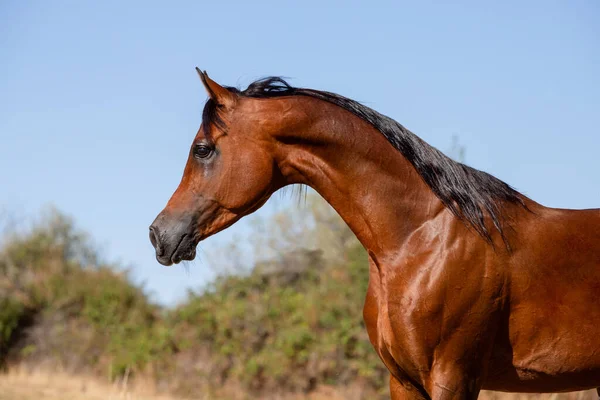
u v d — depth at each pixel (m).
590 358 5.20
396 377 5.55
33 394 14.73
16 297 25.02
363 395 17.16
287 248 23.25
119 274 26.28
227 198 5.62
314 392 17.75
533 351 5.26
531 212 5.52
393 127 5.62
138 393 17.44
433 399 5.18
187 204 5.65
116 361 20.91
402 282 5.32
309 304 19.05
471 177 5.50
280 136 5.63
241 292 21.03
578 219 5.52
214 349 19.61
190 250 5.64
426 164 5.50
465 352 5.17
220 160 5.63
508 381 5.44
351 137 5.56
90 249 28.69
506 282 5.24
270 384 18.30
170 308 21.77
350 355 18.06
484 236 5.24
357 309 18.17
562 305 5.23
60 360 22.64
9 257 26.86
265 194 5.72
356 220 5.59
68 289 25.53
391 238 5.43
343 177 5.57
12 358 23.44
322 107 5.67
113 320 24.25
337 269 19.92
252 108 5.67
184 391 18.67
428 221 5.41
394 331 5.30
